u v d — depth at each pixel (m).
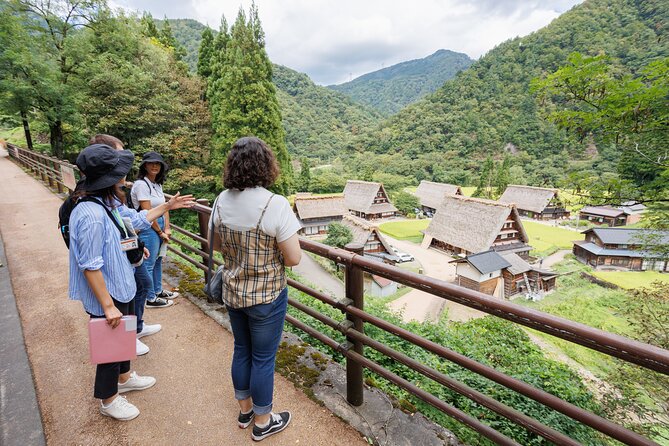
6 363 2.48
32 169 14.21
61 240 5.84
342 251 1.94
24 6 15.02
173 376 2.43
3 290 3.73
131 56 17.03
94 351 1.70
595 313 14.69
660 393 5.16
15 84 14.16
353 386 2.08
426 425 1.98
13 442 1.82
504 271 19.44
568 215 39.62
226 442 1.86
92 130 15.29
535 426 1.32
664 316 6.09
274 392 2.24
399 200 42.09
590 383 6.50
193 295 3.67
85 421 2.01
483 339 6.61
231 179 1.43
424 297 16.67
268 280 1.54
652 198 5.05
